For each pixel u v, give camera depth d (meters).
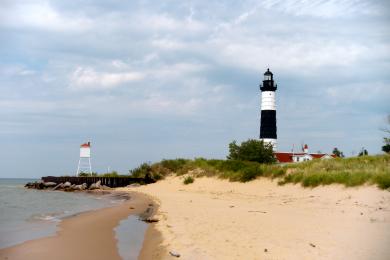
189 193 39.91
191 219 20.20
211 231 16.61
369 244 13.80
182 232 16.62
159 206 28.12
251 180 38.97
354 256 12.31
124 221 21.91
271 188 34.59
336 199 25.84
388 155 36.97
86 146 81.69
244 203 28.33
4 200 41.72
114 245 15.51
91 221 22.05
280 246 13.66
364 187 25.97
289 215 21.17
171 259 12.59
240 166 43.53
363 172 27.97
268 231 16.39
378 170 28.48
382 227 16.98
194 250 13.42
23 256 13.95
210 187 42.06
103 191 56.34
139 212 26.19
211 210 24.14
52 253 14.35
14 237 17.31
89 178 69.00
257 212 22.64
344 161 36.97
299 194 29.97
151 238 16.28
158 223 19.69
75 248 15.11
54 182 81.62
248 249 13.32
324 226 17.41
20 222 22.03
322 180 29.64
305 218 19.94
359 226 17.33
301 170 34.94
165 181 52.00
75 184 72.69
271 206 25.77
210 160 50.66
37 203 36.84
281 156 78.25
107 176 70.25
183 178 48.94
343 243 14.00
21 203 37.03
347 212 21.48
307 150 80.25
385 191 24.39
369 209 21.66
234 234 15.84
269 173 37.88
